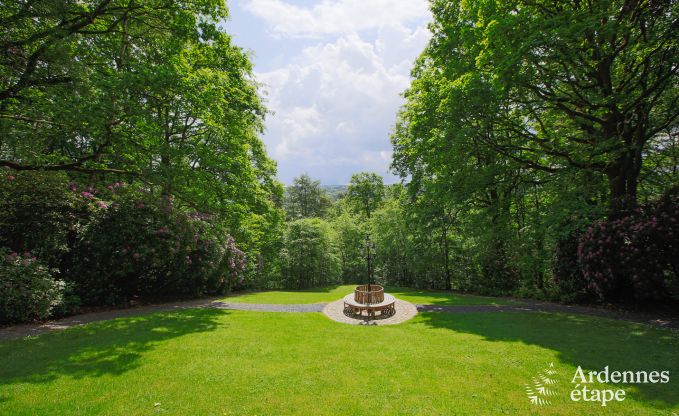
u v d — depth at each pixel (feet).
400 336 26.68
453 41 45.91
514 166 45.83
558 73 39.60
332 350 22.27
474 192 48.14
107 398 13.93
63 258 33.73
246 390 15.19
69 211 32.96
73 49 35.73
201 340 23.59
